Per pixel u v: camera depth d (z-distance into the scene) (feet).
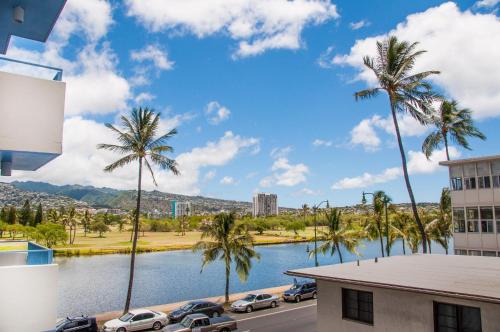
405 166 104.53
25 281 51.34
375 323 42.75
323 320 48.11
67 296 153.38
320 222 502.38
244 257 119.44
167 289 170.81
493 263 51.24
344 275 44.29
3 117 36.06
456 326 37.35
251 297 109.50
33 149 36.83
